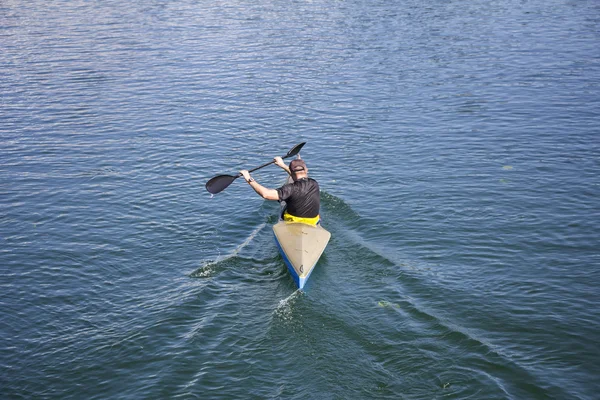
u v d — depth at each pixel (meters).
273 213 10.96
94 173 12.60
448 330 7.34
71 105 16.75
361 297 8.14
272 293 8.39
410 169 12.60
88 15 29.14
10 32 25.36
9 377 6.83
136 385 6.66
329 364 6.88
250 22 27.53
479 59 21.06
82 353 7.19
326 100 17.19
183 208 11.13
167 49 22.70
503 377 6.53
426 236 9.78
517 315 7.62
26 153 13.59
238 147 14.05
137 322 7.75
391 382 6.57
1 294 8.41
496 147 13.61
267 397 6.42
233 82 18.83
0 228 10.30
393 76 19.31
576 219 10.15
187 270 9.08
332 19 28.11
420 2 32.38
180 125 15.37
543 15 28.44
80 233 10.17
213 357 7.05
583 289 8.15
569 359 6.78
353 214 10.64
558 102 16.47
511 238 9.62
